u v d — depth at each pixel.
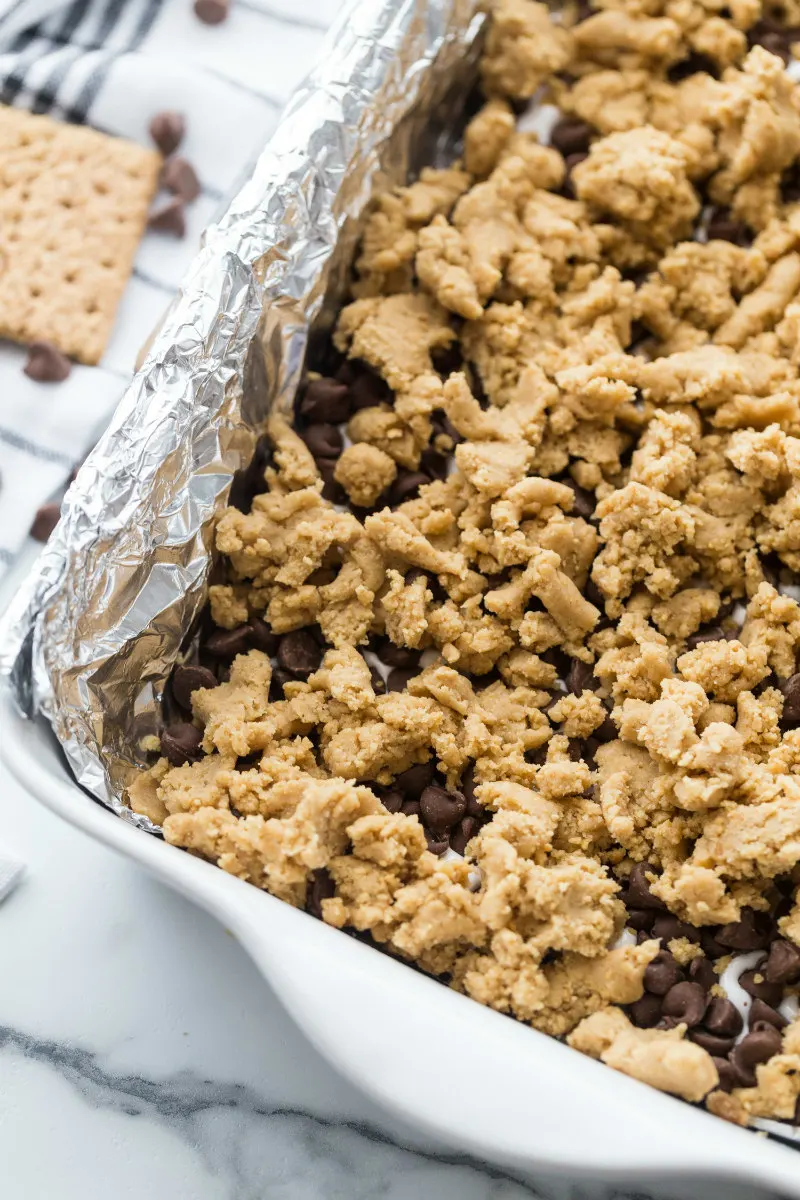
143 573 0.59
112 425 0.59
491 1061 0.55
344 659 0.60
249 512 0.62
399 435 0.62
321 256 0.62
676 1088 0.56
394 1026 0.55
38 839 0.63
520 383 0.62
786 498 0.61
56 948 0.62
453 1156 0.61
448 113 0.66
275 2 0.70
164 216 0.69
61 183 0.69
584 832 0.59
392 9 0.62
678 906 0.58
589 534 0.61
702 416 0.62
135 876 0.63
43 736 0.58
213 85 0.69
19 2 0.69
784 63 0.65
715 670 0.60
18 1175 0.61
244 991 0.62
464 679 0.60
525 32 0.65
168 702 0.61
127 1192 0.61
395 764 0.60
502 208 0.64
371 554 0.61
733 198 0.64
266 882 0.58
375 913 0.57
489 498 0.61
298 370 0.63
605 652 0.61
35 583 0.57
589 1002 0.57
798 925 0.58
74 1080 0.61
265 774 0.59
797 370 0.62
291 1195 0.61
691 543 0.61
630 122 0.65
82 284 0.68
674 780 0.59
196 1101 0.61
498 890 0.57
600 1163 0.54
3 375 0.68
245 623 0.61
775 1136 0.56
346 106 0.62
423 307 0.63
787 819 0.57
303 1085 0.61
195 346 0.60
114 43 0.70
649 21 0.65
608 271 0.63
